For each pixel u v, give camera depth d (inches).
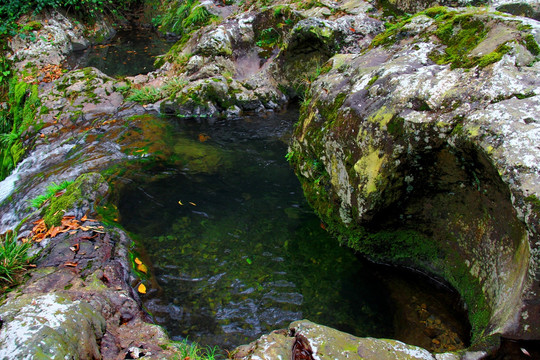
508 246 94.3
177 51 323.0
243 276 133.5
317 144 138.5
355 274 135.3
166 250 144.9
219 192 182.5
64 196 158.7
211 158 212.1
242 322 115.3
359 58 143.8
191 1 426.0
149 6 510.9
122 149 214.7
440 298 121.5
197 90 265.6
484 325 95.2
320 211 149.5
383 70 121.6
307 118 147.7
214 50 295.0
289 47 269.3
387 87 115.2
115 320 104.3
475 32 115.4
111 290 112.9
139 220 160.4
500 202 95.4
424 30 131.6
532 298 78.4
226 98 269.0
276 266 138.3
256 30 305.6
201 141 231.1
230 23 308.5
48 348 77.2
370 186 113.3
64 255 126.2
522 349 82.8
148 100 275.9
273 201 176.2
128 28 503.5
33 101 277.7
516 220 89.7
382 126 111.0
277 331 94.1
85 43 423.5
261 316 117.6
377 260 138.6
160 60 332.2
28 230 144.4
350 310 120.4
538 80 91.1
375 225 127.9
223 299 123.6
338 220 141.7
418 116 102.8
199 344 107.5
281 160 211.8
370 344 85.5
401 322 115.5
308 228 158.1
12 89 319.6
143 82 300.7
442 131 98.1
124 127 242.1
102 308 103.4
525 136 80.2
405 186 115.2
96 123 250.1
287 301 123.5
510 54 98.4
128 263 129.6
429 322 113.0
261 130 247.6
